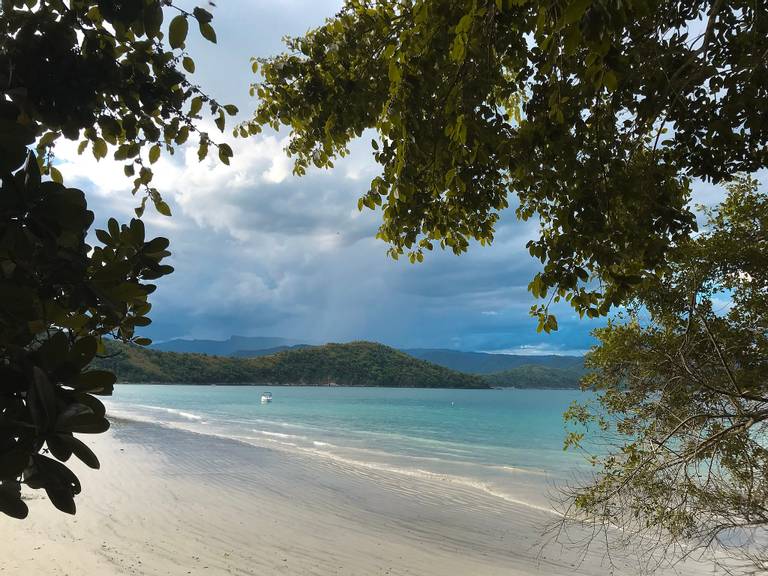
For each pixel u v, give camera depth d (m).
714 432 4.98
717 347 4.75
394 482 14.88
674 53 3.14
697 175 3.63
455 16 2.70
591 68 1.90
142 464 14.86
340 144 4.61
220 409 52.03
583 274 2.98
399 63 2.87
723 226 5.48
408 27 3.85
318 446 23.20
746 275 5.34
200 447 19.88
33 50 1.67
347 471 16.22
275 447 21.44
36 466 1.02
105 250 1.76
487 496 13.45
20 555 6.05
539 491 14.16
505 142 2.98
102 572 5.87
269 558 7.30
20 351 1.09
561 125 2.88
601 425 5.96
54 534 7.04
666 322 5.43
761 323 5.16
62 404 1.01
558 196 3.18
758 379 5.03
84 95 1.78
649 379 5.62
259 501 11.12
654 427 5.47
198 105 2.23
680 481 5.19
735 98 3.25
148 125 2.22
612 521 5.72
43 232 1.21
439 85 3.08
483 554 8.55
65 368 1.11
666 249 3.12
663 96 3.03
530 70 3.27
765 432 4.80
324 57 4.30
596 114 2.93
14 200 1.16
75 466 13.52
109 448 18.14
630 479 5.25
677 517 5.07
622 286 2.96
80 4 1.80
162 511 9.33
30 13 1.67
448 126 2.72
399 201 3.74
